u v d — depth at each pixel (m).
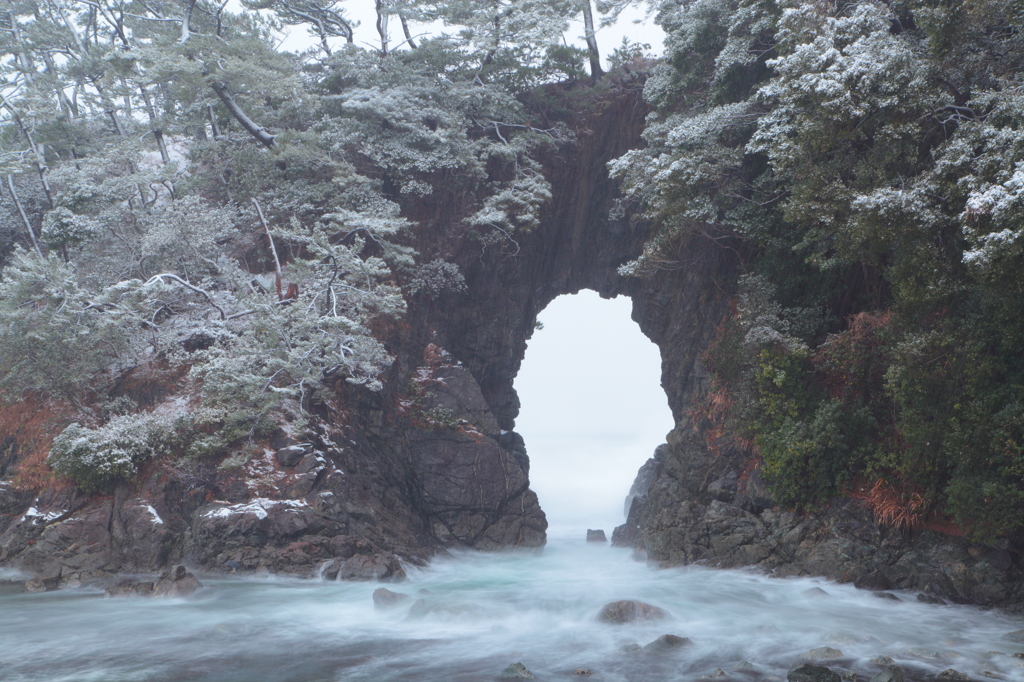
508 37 31.59
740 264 26.66
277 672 11.89
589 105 32.41
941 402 17.69
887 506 18.56
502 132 32.00
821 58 16.88
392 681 11.34
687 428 26.53
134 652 13.15
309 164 28.62
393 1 31.89
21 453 23.09
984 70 17.64
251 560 19.91
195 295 26.44
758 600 17.05
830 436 19.94
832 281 23.20
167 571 18.27
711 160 22.88
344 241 27.92
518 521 27.22
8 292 22.42
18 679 11.62
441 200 30.41
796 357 21.53
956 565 16.55
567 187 33.34
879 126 17.73
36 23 36.28
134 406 23.58
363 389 26.36
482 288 32.12
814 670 11.05
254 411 22.31
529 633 14.31
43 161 31.97
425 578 21.56
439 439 27.44
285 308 23.05
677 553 21.44
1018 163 13.98
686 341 29.02
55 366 22.77
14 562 19.58
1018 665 11.96
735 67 23.17
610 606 15.06
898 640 13.73
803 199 18.09
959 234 16.47
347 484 22.83
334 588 18.58
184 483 21.47
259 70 27.72
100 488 21.22
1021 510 15.66
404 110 28.75
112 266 26.47
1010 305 16.38
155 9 36.34
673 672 11.77
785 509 20.69
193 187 29.17
